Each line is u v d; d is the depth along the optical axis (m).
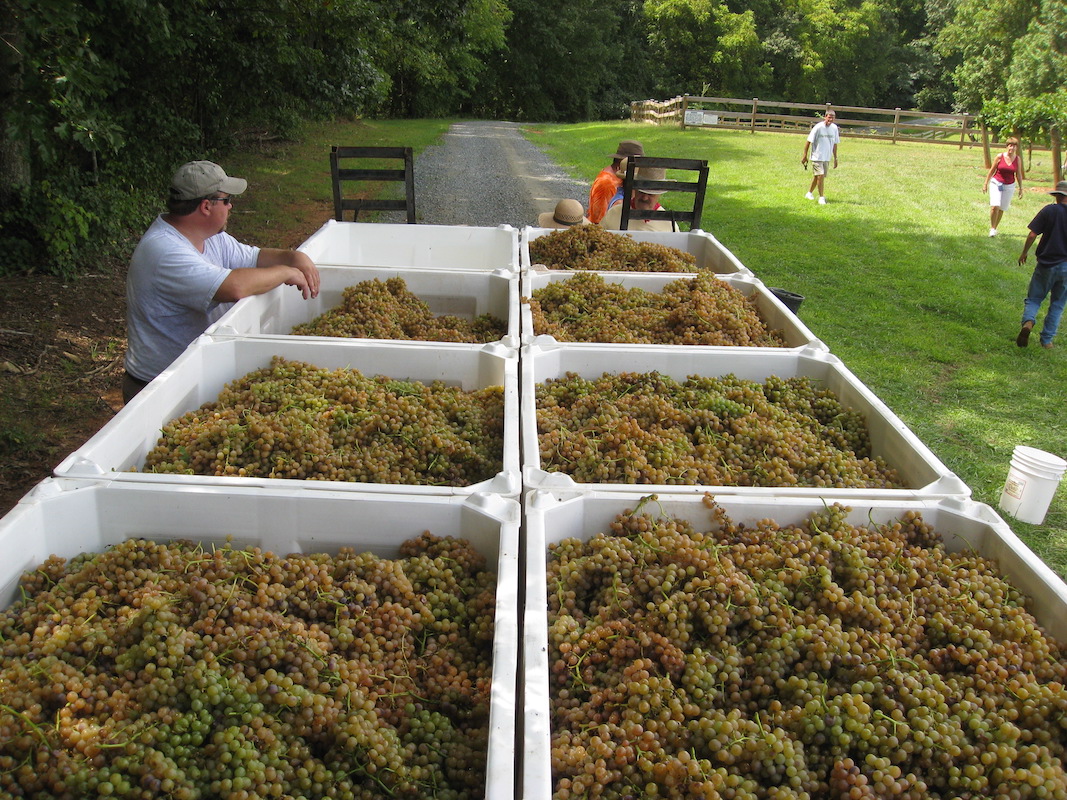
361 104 16.97
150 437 2.78
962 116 24.52
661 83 48.12
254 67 12.13
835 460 2.91
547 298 4.36
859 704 1.73
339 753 1.66
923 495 2.53
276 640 1.78
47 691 1.63
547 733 1.62
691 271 4.88
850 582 2.16
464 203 13.07
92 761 1.49
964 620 2.08
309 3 11.84
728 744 1.66
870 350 7.29
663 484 2.60
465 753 1.74
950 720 1.74
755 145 22.00
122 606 1.95
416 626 2.06
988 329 8.11
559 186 15.46
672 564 2.11
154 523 2.31
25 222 7.16
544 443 2.81
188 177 3.65
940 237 11.95
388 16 15.33
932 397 6.38
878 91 51.50
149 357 3.73
